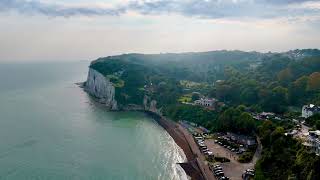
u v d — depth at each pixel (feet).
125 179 482.28
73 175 488.02
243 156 541.75
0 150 585.63
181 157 588.09
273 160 458.50
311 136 433.48
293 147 450.71
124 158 568.00
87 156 568.41
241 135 632.38
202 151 583.17
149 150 618.03
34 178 474.08
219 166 509.35
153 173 510.58
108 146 627.87
